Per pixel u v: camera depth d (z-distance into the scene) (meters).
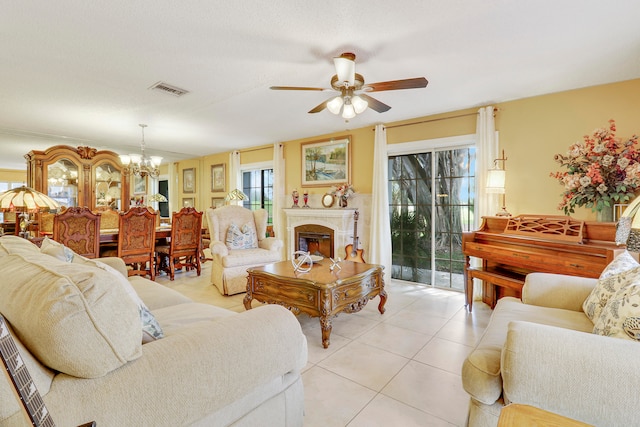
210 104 3.60
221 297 3.73
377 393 1.86
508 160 3.55
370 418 1.64
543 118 3.35
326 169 5.19
